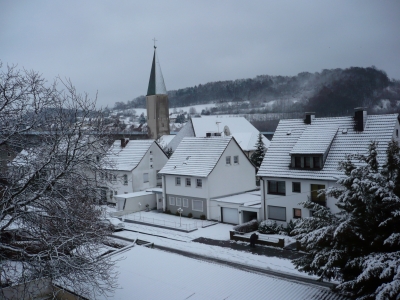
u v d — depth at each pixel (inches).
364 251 597.6
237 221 1489.9
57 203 595.5
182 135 3309.5
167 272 768.3
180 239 1320.1
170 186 1699.1
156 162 1973.4
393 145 625.3
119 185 1905.8
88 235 678.5
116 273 737.0
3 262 647.1
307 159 1316.4
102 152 661.9
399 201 555.5
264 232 1327.5
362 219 602.9
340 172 1219.2
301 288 679.7
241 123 3686.0
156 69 4126.5
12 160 644.1
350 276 604.7
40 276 575.8
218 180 1605.6
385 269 502.3
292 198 1323.8
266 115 7155.5
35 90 612.4
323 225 644.7
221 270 771.4
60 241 619.2
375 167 647.1
